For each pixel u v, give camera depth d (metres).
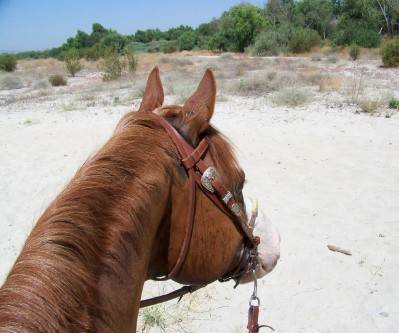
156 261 1.44
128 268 1.19
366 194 6.22
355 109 11.75
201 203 1.45
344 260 4.57
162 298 1.71
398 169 7.18
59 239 1.07
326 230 5.23
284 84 16.47
